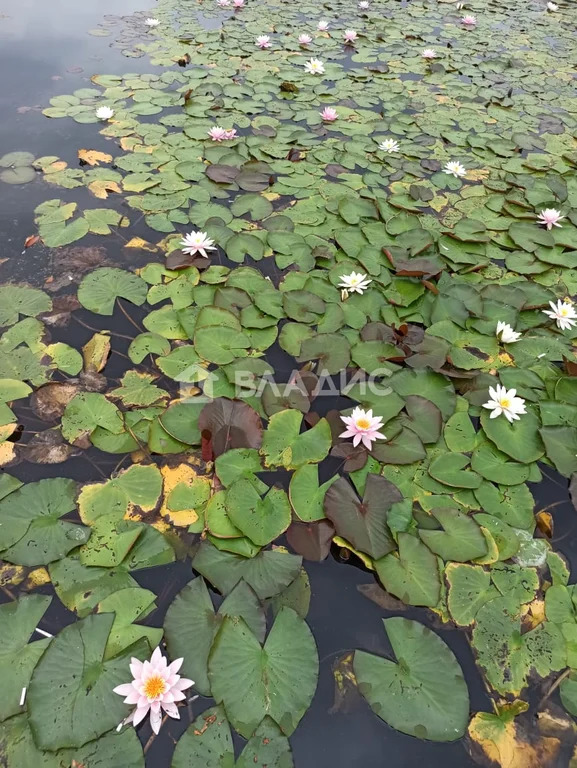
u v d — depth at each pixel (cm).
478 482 192
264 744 128
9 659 140
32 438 194
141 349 228
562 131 445
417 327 254
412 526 177
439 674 146
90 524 169
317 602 161
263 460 189
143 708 129
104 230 290
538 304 270
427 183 361
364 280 269
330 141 397
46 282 258
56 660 138
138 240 288
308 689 140
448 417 213
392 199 333
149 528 170
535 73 550
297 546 170
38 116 391
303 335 239
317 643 153
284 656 144
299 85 475
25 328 232
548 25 691
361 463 192
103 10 592
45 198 313
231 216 308
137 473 184
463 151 405
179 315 244
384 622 155
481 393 223
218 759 126
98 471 186
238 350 231
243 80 472
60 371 218
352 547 167
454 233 309
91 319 243
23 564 158
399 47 573
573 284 294
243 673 139
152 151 361
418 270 268
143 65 481
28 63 466
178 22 579
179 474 186
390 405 210
